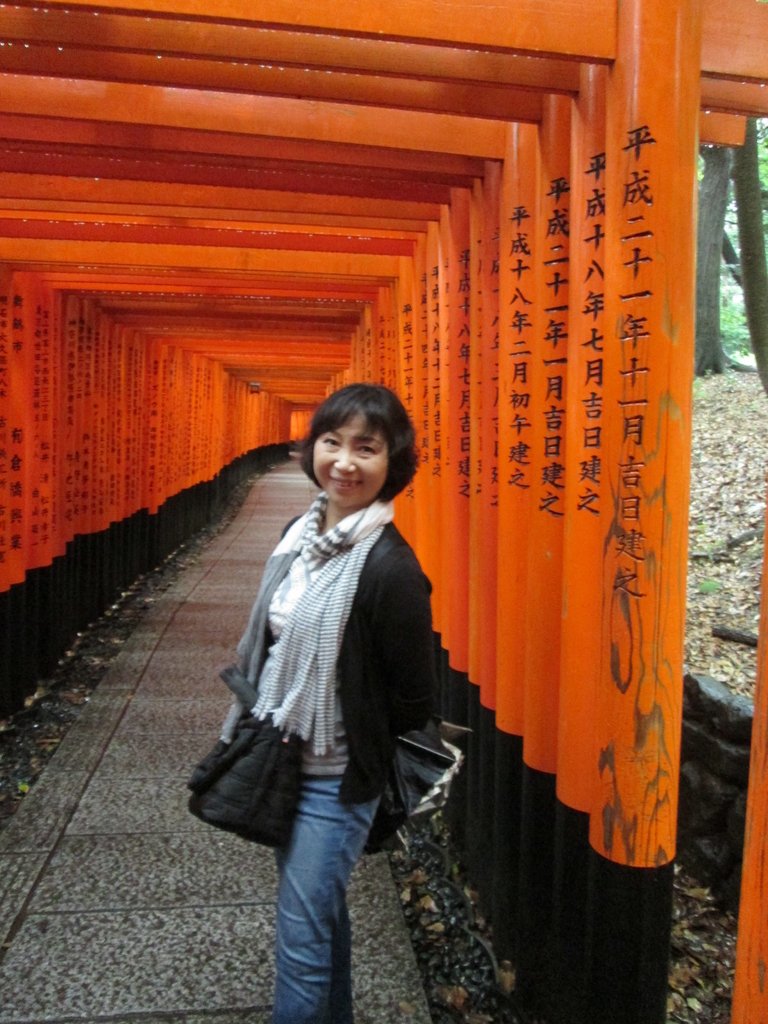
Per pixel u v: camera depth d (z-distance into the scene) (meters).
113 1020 2.35
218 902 2.91
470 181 3.09
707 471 7.22
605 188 2.01
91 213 3.91
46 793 3.71
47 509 5.45
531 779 2.49
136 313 7.50
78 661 5.91
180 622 6.75
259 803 1.72
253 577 8.77
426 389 4.20
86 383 6.57
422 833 3.62
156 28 1.99
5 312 4.70
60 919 2.79
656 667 1.99
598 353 2.08
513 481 2.61
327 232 4.41
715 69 2.02
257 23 1.80
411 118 2.69
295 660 1.73
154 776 3.90
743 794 3.01
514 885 2.73
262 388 19.47
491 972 2.75
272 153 2.87
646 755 2.01
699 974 2.80
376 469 1.74
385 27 1.83
